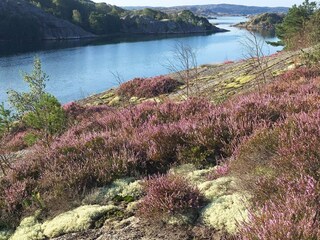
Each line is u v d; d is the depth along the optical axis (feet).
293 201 11.13
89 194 17.15
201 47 297.12
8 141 44.16
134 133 23.21
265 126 18.94
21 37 437.99
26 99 37.58
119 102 69.77
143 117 28.17
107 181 18.07
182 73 89.45
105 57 254.47
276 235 9.66
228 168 16.46
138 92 72.90
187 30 650.84
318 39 93.40
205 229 12.93
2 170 24.20
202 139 19.85
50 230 14.83
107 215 15.17
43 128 36.52
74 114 53.88
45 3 583.58
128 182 17.90
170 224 13.57
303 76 39.47
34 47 338.54
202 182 16.44
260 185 13.17
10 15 447.01
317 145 14.25
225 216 13.05
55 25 488.85
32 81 37.63
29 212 16.88
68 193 17.38
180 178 15.35
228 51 259.60
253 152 16.60
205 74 85.25
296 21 134.21
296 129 16.87
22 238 14.88
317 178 12.69
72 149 21.71
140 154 20.10
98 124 30.66
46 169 20.16
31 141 36.52
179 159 19.31
